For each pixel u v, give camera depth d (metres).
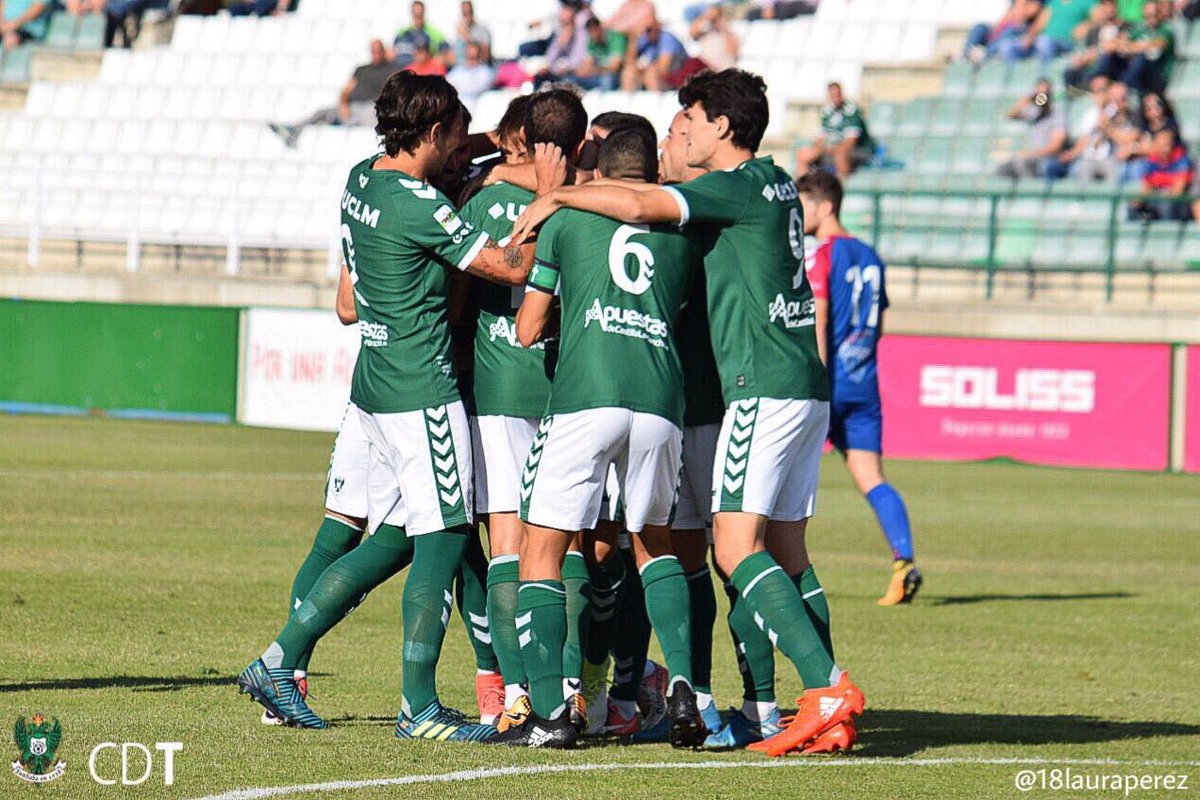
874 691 25.83
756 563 20.09
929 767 19.77
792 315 20.50
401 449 20.52
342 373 72.00
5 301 79.12
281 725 20.92
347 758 19.03
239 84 104.69
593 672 21.83
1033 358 68.25
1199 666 28.95
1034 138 84.50
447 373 20.56
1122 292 78.25
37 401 78.69
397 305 20.36
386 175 20.53
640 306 19.89
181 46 110.44
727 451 20.19
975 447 69.31
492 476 21.31
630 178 20.72
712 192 19.91
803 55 99.00
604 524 21.48
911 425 70.56
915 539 47.53
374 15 110.44
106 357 77.25
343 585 20.97
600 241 19.86
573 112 21.02
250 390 74.69
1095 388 67.19
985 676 27.44
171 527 42.84
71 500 47.66
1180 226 78.75
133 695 22.83
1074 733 22.53
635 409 19.70
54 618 29.09
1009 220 81.81
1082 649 30.50
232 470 57.66
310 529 43.53
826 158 85.56
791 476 20.92
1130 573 41.72
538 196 21.17
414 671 20.61
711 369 21.11
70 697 22.48
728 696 25.23
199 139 98.31
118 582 33.56
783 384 20.19
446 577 20.70
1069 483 62.75
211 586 33.59
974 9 98.81
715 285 20.30
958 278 81.88
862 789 18.39
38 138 102.88
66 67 109.44
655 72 91.19
